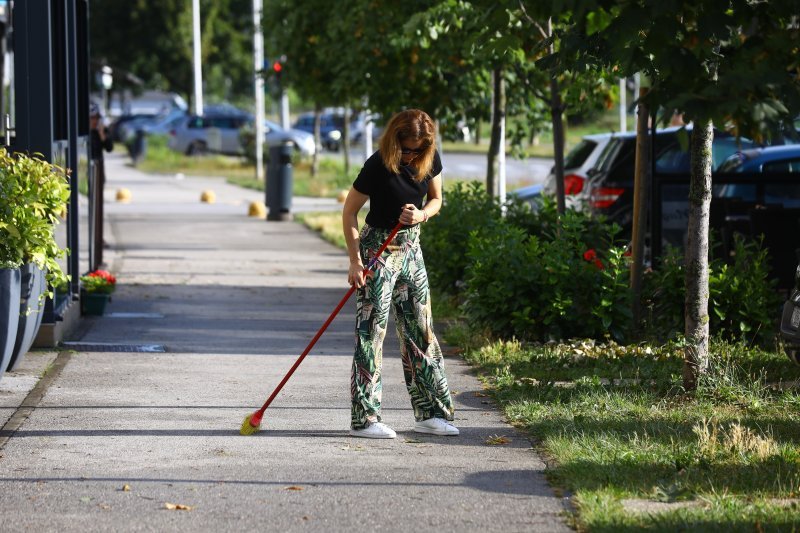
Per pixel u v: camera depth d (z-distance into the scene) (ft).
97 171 96.48
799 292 50.65
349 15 100.32
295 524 33.27
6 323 46.88
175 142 318.65
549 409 47.09
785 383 52.75
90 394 50.31
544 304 61.93
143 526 33.06
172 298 82.69
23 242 47.50
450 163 278.26
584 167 98.43
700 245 50.24
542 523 33.37
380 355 43.19
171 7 385.09
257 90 244.42
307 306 79.82
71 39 68.69
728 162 88.22
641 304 64.49
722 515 33.06
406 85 104.17
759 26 38.04
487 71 101.19
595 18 40.09
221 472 38.50
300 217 153.79
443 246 81.25
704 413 46.42
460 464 39.63
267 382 53.42
